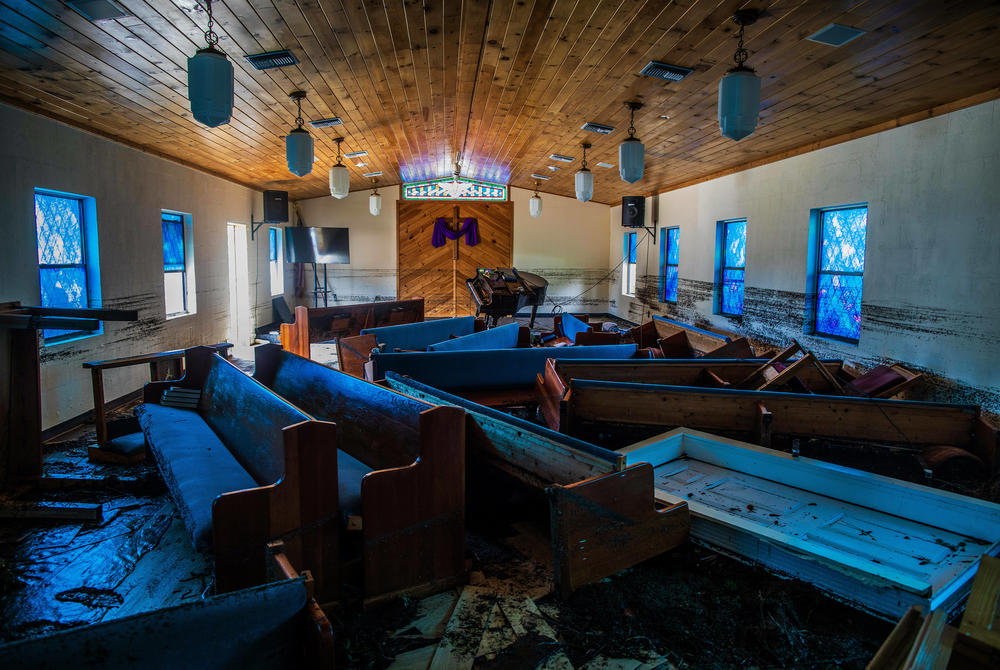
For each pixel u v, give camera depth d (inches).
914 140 200.8
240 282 400.8
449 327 306.2
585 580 99.4
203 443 139.2
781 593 98.5
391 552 98.6
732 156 302.7
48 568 110.8
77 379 207.5
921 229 198.5
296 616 65.7
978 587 54.3
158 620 56.7
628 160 219.9
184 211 300.5
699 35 163.2
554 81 224.8
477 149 406.6
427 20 171.9
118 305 235.3
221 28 151.3
